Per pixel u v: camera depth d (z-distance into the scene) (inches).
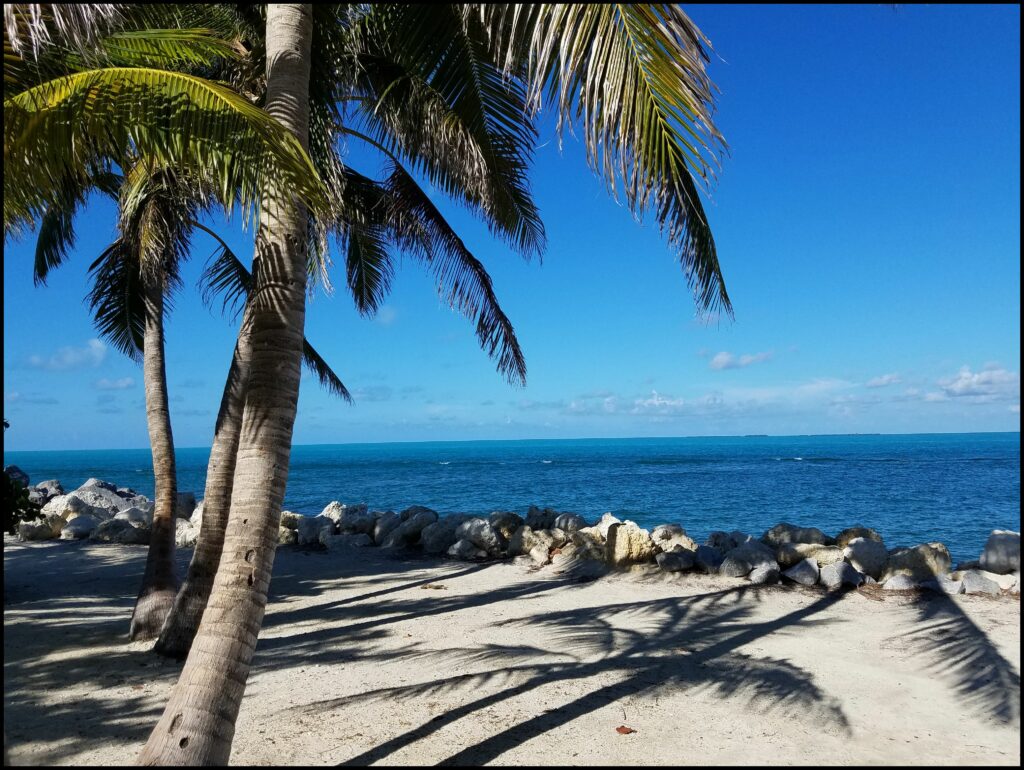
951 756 151.2
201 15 256.7
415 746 156.7
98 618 275.4
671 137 128.3
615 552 368.8
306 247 155.6
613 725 168.2
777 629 253.6
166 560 260.8
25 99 146.8
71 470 3609.7
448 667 214.4
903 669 208.2
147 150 155.1
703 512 1014.4
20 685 198.1
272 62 164.9
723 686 194.9
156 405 274.7
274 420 142.1
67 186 255.8
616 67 118.3
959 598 289.4
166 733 124.9
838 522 868.0
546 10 119.5
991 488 1421.0
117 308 359.6
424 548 438.9
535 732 164.2
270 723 170.4
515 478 2142.0
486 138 263.9
